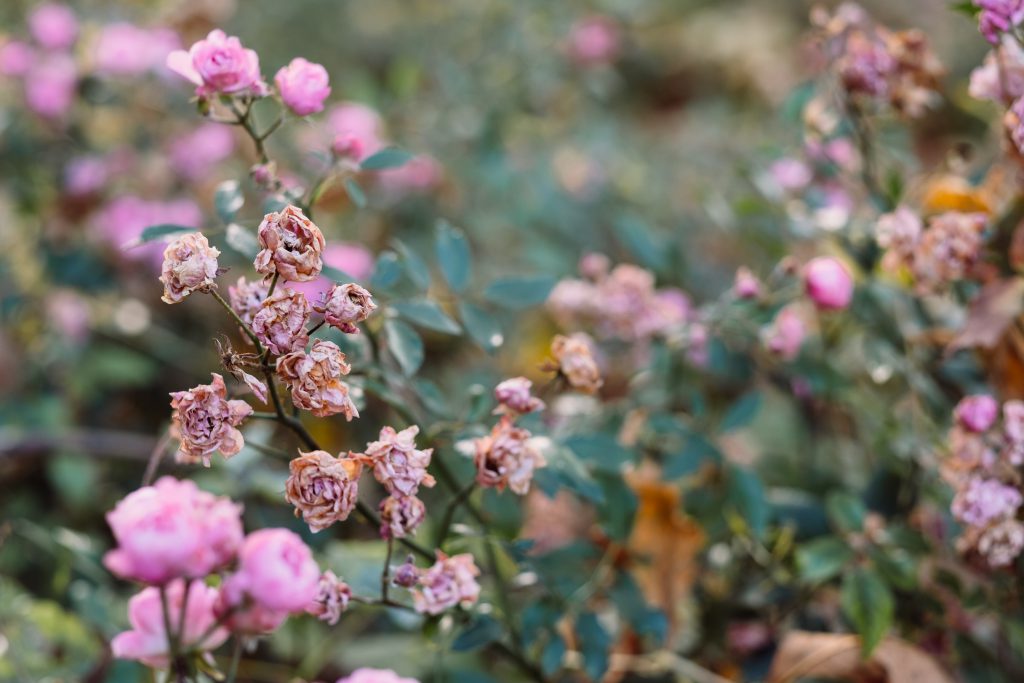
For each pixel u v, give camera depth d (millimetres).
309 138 1420
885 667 920
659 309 1044
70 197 1387
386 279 885
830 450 1158
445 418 900
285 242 719
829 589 1022
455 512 970
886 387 1091
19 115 1438
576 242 1580
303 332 727
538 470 841
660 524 1025
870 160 1028
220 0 1517
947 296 973
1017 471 880
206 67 792
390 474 745
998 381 961
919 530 987
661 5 2744
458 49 1794
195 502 695
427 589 776
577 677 983
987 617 972
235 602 692
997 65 891
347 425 1186
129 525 676
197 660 735
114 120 1483
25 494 1209
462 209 1549
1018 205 907
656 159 1842
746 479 968
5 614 956
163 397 1390
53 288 1366
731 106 2193
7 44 1427
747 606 1020
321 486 727
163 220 1357
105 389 1361
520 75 1696
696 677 990
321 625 1067
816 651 938
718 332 1002
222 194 838
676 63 2465
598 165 1690
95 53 1423
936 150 1790
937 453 963
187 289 729
